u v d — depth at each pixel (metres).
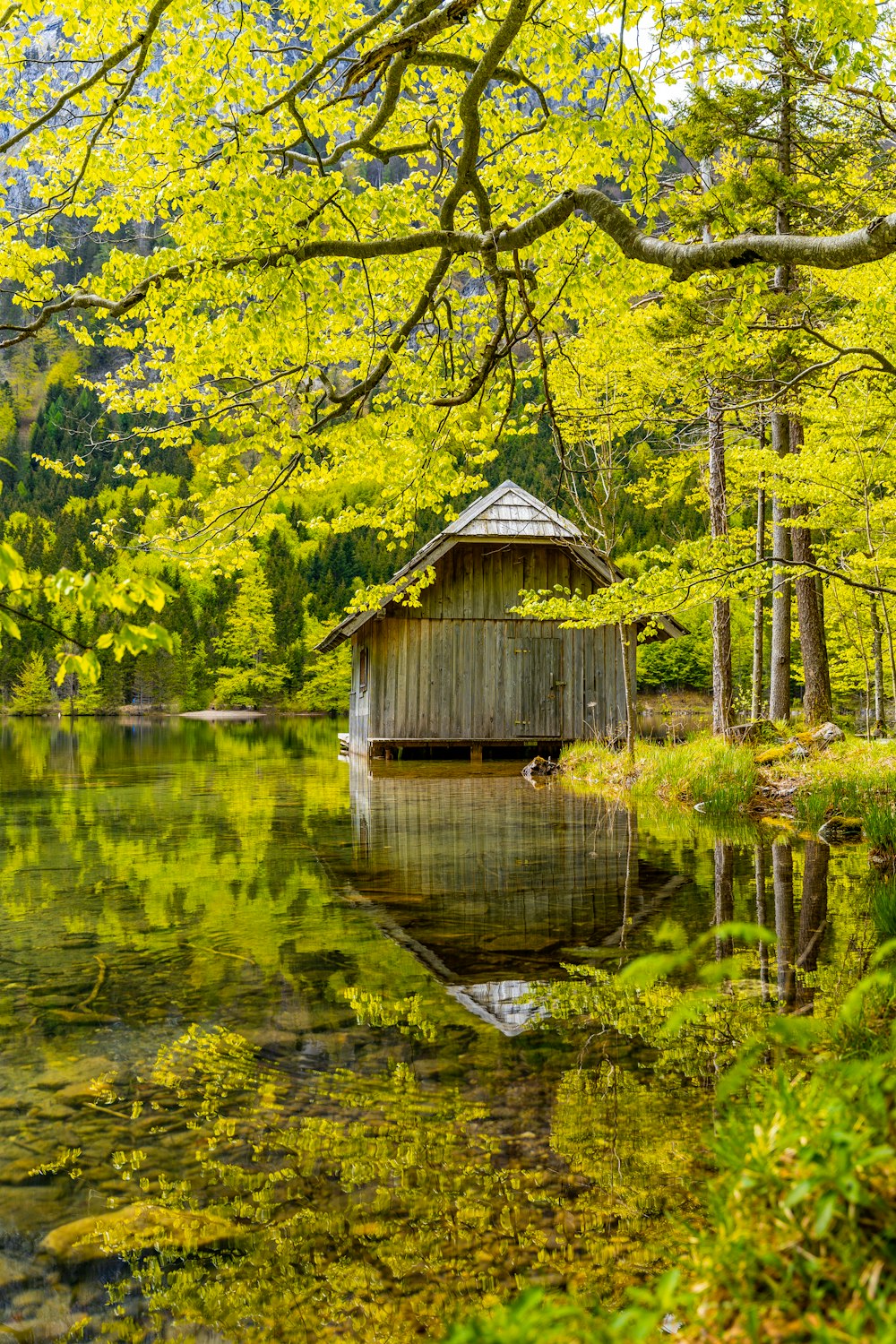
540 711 20.98
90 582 2.72
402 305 8.62
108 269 6.55
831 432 12.31
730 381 12.03
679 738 23.16
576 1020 4.24
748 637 35.50
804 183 11.28
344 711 67.69
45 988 4.74
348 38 6.17
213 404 7.93
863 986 1.94
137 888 7.25
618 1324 1.33
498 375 8.23
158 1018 4.31
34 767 19.77
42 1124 3.23
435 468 8.52
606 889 7.12
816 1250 1.42
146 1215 2.67
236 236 6.11
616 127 6.01
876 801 10.24
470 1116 3.26
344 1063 3.77
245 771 18.70
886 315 8.66
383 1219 2.63
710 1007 4.32
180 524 8.09
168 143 6.71
